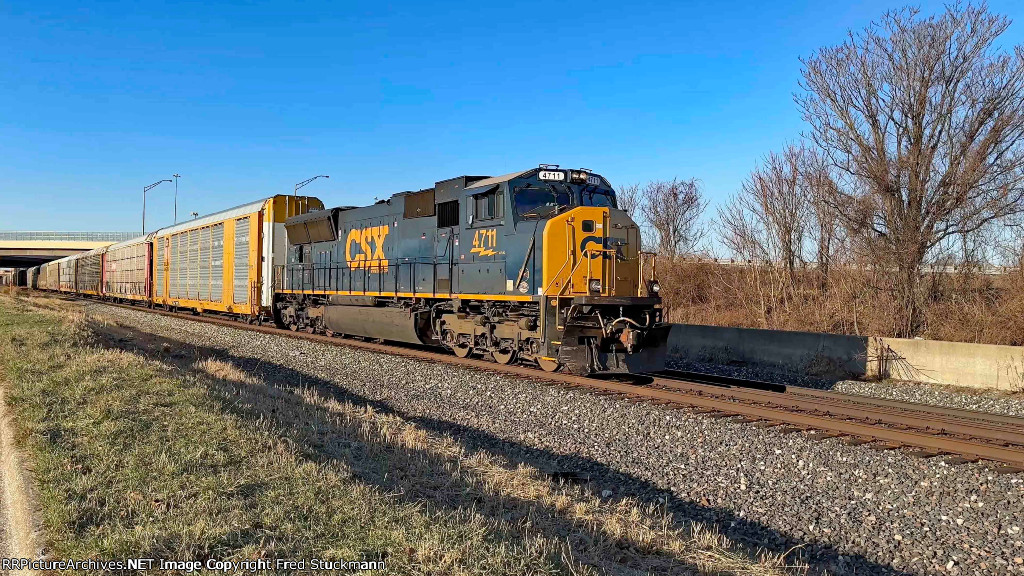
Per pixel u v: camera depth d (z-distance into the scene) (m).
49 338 15.88
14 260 91.12
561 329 12.88
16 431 7.44
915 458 8.10
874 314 20.45
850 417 10.48
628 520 5.98
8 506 5.69
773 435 9.13
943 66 19.91
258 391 11.21
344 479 6.19
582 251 13.36
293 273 24.14
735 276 28.80
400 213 17.88
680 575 4.96
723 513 6.68
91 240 74.62
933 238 20.20
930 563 5.54
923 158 20.20
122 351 14.28
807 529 6.23
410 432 8.53
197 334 22.31
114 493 5.48
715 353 19.20
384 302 18.92
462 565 4.50
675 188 49.53
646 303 13.55
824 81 22.19
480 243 14.88
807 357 17.20
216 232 29.67
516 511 6.02
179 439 7.00
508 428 9.82
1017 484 7.16
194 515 5.07
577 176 14.67
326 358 16.30
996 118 19.11
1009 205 18.98
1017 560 5.49
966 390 14.37
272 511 5.21
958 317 18.28
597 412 10.46
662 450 8.60
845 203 21.61
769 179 27.06
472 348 16.05
